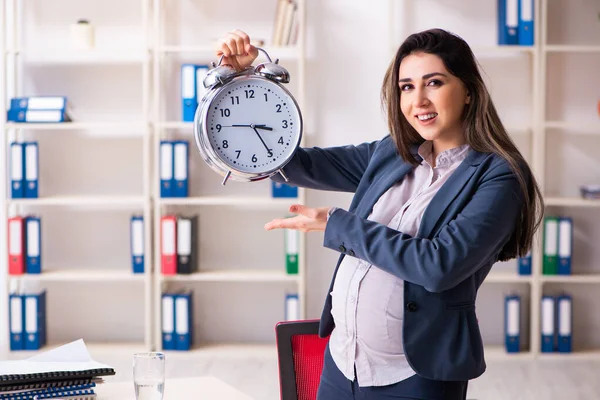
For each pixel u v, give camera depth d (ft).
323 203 15.87
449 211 5.71
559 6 15.64
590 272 15.78
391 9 15.01
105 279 15.26
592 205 15.62
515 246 5.90
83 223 16.19
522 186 5.64
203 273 15.52
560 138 15.84
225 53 5.80
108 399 6.39
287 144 5.63
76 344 6.57
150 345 15.47
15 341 15.38
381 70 15.78
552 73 15.76
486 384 13.70
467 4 15.66
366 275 5.96
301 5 14.92
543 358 15.23
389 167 6.31
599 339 16.08
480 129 5.77
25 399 6.01
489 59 15.71
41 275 15.26
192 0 15.75
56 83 15.92
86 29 15.17
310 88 15.81
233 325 16.29
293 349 7.04
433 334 5.65
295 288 16.28
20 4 15.79
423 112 5.68
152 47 15.69
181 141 15.19
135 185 16.12
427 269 5.39
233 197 15.84
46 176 16.05
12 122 15.15
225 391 6.69
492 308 16.11
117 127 15.23
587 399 12.92
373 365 5.89
